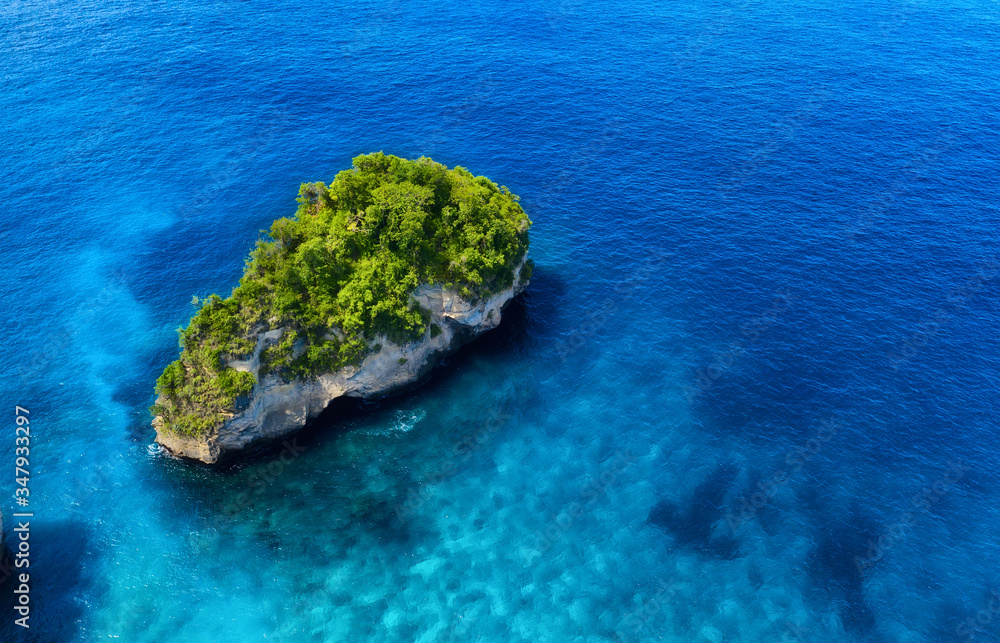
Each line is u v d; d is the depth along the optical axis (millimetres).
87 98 111250
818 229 88250
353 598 53000
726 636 50688
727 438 64625
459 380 70812
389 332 64188
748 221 89750
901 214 90125
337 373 63500
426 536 57344
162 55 122875
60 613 50844
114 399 67188
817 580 53844
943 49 128875
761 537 56750
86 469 60656
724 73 120812
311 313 61406
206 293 79188
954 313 76312
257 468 62031
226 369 58094
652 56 125750
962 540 56125
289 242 64375
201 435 58531
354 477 61719
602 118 108750
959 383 68750
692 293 79938
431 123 106562
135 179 95562
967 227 87812
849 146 102625
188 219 89438
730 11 143500
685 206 92312
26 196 91812
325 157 99062
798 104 112125
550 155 100875
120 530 56500
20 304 76875
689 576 54281
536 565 55250
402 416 67188
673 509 58969
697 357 72625
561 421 66750
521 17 138375
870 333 74312
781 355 72375
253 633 50562
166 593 52656
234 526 57500
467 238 68125
